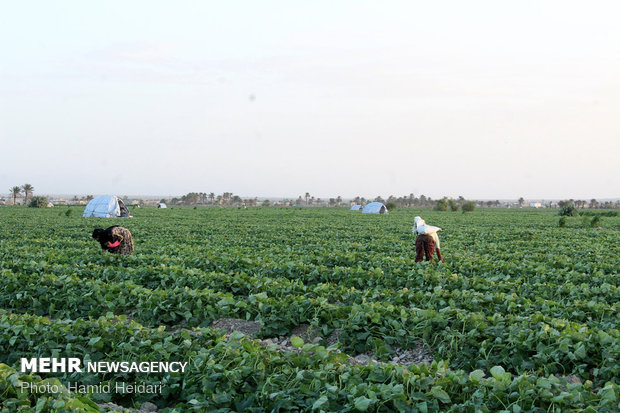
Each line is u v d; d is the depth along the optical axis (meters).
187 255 20.52
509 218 62.25
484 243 27.17
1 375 6.51
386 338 9.42
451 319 9.91
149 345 8.11
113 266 16.58
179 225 42.44
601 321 10.57
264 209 104.62
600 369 7.84
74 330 8.77
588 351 8.36
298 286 12.76
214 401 6.45
